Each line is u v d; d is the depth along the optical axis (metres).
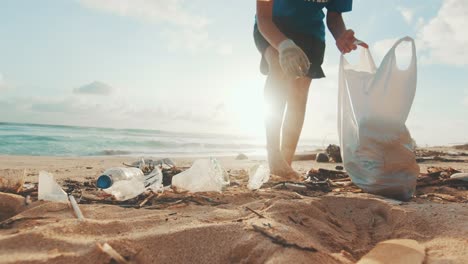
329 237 1.53
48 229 1.38
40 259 1.17
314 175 3.43
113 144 16.19
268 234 1.35
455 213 1.77
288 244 1.28
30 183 3.03
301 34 3.17
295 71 2.51
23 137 15.59
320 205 1.99
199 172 2.50
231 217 1.68
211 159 2.62
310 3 3.12
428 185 2.99
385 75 2.44
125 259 1.24
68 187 2.95
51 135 18.17
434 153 9.48
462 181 3.02
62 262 1.17
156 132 35.97
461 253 1.30
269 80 3.09
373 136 2.46
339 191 2.62
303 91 3.31
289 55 2.52
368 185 2.50
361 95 2.56
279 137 3.09
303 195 2.46
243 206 1.91
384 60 2.45
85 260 1.19
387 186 2.40
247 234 1.38
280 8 3.14
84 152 12.39
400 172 2.42
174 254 1.30
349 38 2.86
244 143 28.17
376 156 2.46
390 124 2.43
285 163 3.04
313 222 1.64
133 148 15.50
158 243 1.34
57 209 1.83
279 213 1.66
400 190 2.39
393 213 1.84
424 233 1.58
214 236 1.38
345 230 1.73
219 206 2.06
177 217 1.70
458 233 1.49
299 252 1.25
